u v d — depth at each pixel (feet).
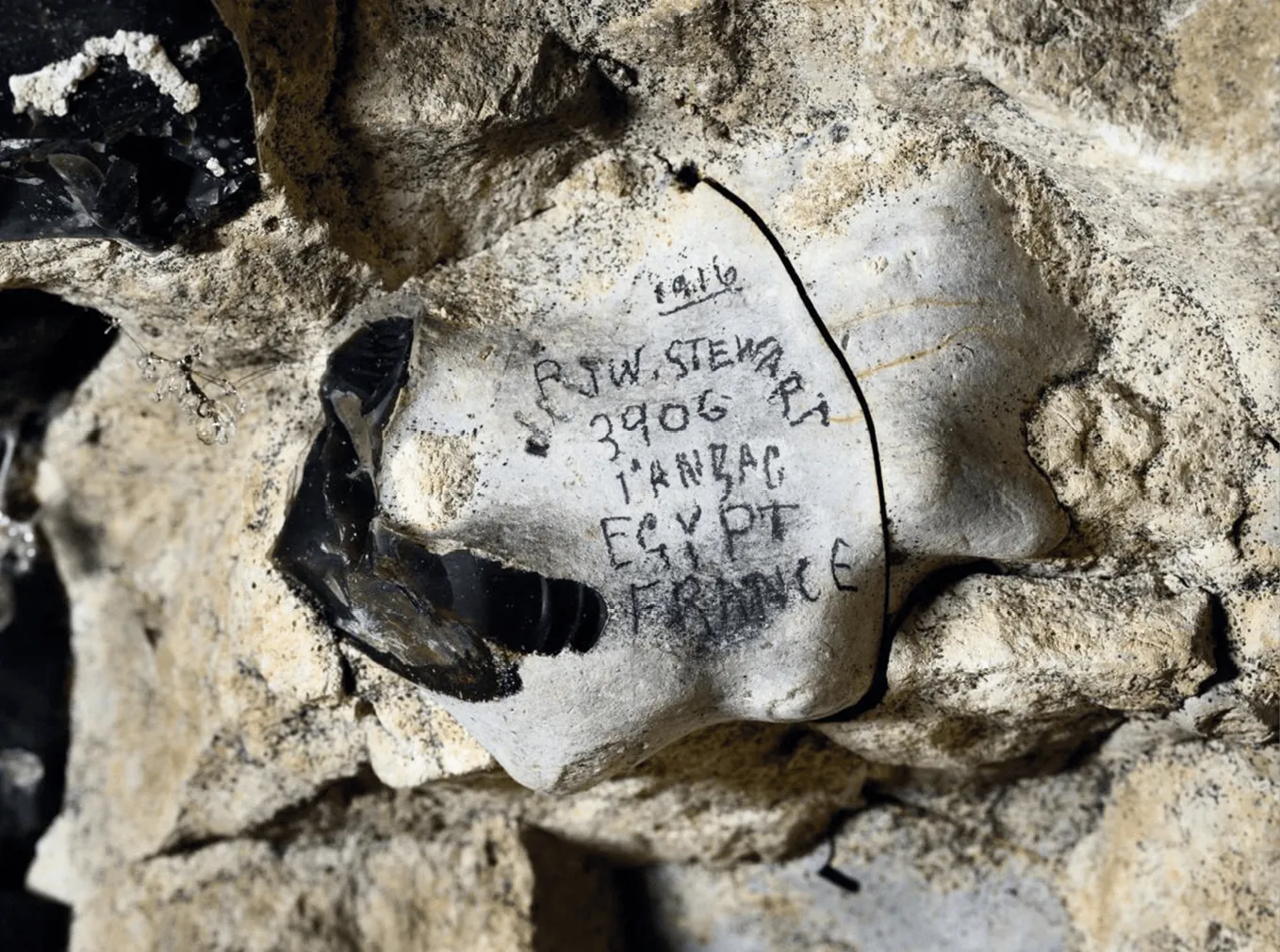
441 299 1.25
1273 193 1.05
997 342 1.13
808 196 1.18
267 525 1.30
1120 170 1.10
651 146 1.22
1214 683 1.22
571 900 1.53
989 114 1.13
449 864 1.51
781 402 1.13
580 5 1.12
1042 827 1.49
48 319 1.31
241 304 1.21
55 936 1.61
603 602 1.13
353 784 1.47
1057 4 1.07
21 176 1.03
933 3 1.08
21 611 1.59
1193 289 1.16
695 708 1.15
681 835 1.50
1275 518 1.17
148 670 1.55
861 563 1.11
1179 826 1.37
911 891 1.53
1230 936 1.32
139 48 0.99
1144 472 1.17
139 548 1.54
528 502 1.15
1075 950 1.46
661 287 1.20
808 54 1.14
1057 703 1.24
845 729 1.31
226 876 1.54
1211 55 1.06
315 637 1.28
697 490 1.13
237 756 1.44
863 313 1.13
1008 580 1.20
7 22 0.96
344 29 1.09
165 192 1.08
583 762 1.15
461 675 1.16
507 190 1.23
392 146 1.16
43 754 1.61
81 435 1.47
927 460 1.09
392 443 1.18
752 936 1.58
